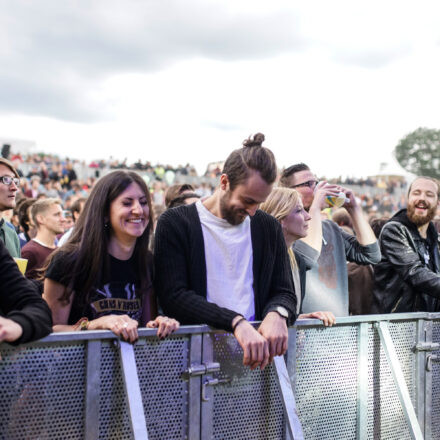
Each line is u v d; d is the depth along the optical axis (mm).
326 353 2221
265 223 2102
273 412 2070
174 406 1820
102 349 1666
